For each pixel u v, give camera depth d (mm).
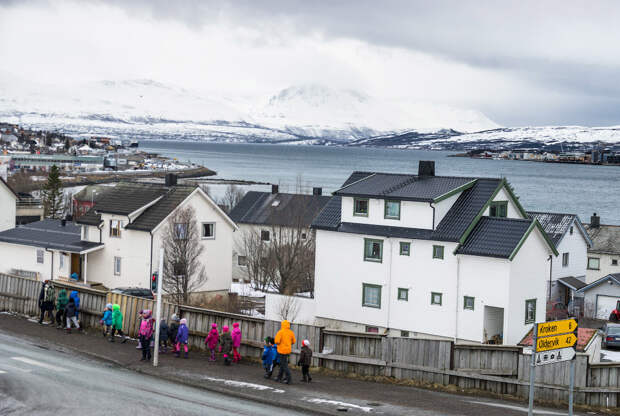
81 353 31031
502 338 42250
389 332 45969
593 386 26297
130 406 22547
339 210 49969
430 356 27938
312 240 64750
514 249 41000
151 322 29938
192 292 57406
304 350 27328
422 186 47156
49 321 37562
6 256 65438
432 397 25672
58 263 61531
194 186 58406
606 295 62625
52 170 128375
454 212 45219
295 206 77062
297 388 26109
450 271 43406
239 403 23750
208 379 26906
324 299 48906
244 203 80938
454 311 43250
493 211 47062
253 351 31062
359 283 47281
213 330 30484
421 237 44156
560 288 67750
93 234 60844
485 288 42062
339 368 29172
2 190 78438
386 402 24484
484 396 26609
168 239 55688
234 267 76938
